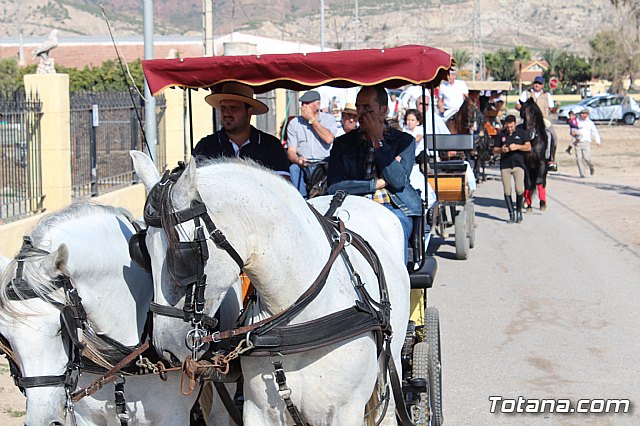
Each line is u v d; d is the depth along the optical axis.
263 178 4.62
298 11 121.12
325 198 6.10
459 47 165.50
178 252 4.10
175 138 16.84
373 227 5.83
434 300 11.73
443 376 8.54
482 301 11.64
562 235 17.06
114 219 4.98
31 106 12.50
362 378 4.74
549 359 9.08
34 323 4.21
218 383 4.99
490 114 27.81
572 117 29.25
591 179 28.42
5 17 118.62
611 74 72.69
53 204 12.94
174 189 4.12
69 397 4.41
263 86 6.70
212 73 6.05
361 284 4.91
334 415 4.71
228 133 6.39
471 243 15.37
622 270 13.65
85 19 125.62
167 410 4.88
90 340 4.67
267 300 4.57
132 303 4.86
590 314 10.93
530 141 18.66
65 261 4.25
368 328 4.72
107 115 14.92
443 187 14.38
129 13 89.12
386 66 5.79
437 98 17.23
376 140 6.30
